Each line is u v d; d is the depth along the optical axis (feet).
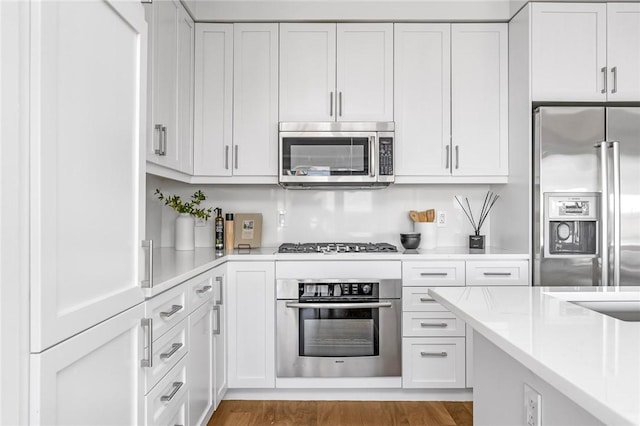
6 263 2.45
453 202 11.38
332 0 10.10
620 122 9.06
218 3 10.04
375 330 9.36
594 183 9.03
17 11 2.58
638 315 4.94
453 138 10.30
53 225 2.88
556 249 9.14
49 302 2.82
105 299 3.69
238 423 8.41
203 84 10.20
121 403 4.10
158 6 7.55
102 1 3.69
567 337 3.04
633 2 9.45
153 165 7.72
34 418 2.69
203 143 10.21
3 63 2.45
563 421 2.94
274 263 9.39
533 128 9.37
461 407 9.20
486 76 10.33
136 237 4.46
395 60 10.26
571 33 9.44
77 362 3.25
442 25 10.30
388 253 9.52
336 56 10.24
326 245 10.68
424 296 9.38
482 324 3.44
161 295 5.28
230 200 11.23
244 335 9.39
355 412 8.93
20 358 2.58
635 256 8.95
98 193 3.63
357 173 10.03
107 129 3.80
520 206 9.72
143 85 4.59
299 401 9.49
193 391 6.83
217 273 8.45
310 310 9.36
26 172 2.66
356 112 10.24
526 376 3.53
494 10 10.18
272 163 10.25
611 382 2.20
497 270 9.39
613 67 9.45
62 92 3.04
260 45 10.23
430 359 9.39
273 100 10.24
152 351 4.84
